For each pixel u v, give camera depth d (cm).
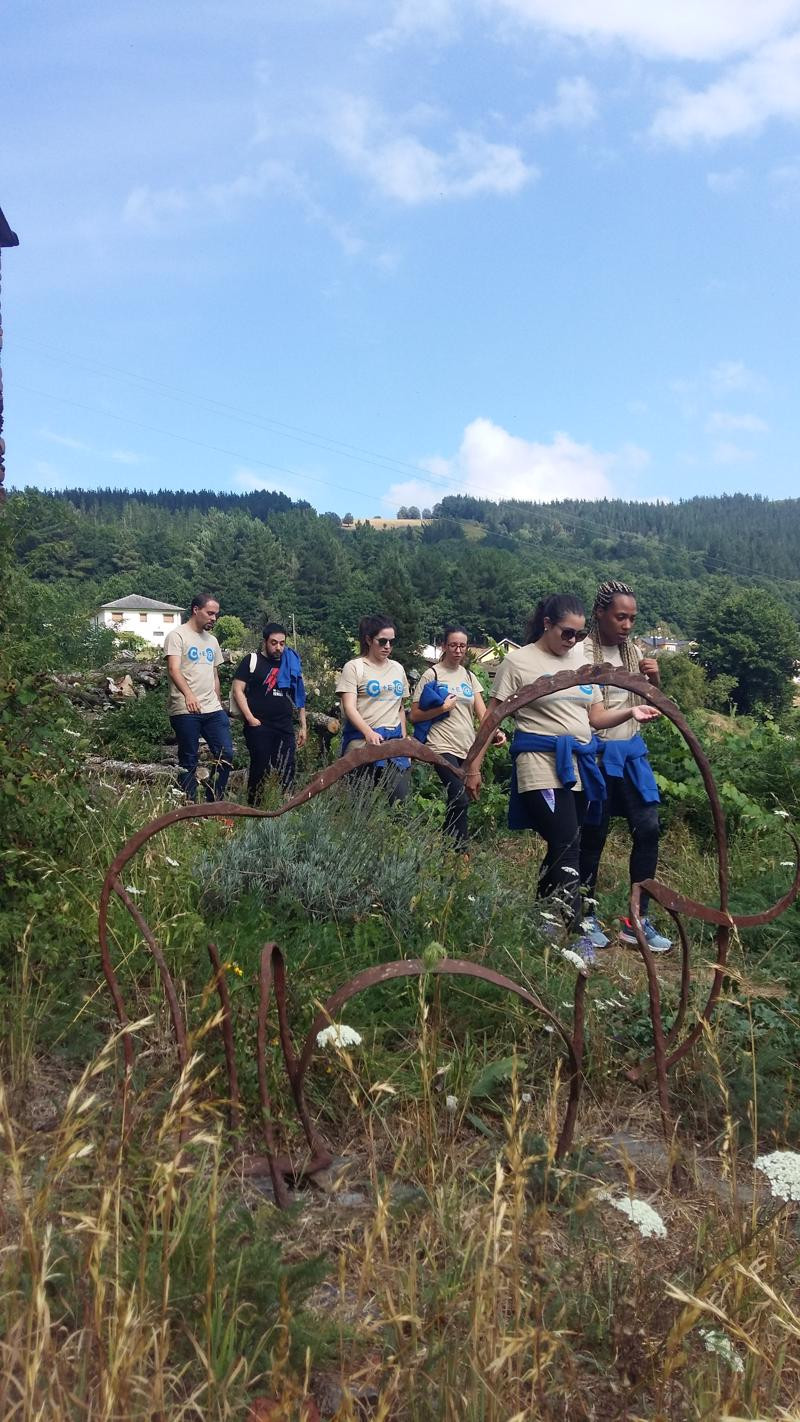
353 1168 280
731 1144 256
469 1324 201
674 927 565
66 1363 174
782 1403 200
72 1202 227
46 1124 277
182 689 882
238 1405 179
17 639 469
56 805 439
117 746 1047
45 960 357
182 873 459
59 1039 322
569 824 512
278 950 278
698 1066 345
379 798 598
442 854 540
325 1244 244
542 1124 305
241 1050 317
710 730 977
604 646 546
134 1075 296
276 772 865
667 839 825
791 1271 234
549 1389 197
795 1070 359
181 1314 198
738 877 679
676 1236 254
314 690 1362
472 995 370
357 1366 204
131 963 378
